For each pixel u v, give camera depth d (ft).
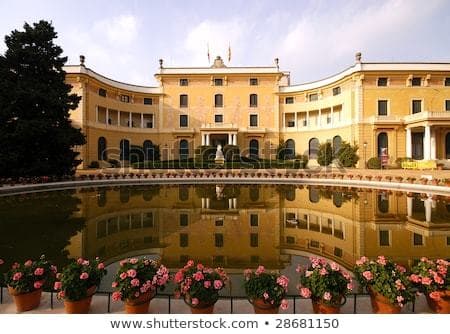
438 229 31.30
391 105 111.65
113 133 127.54
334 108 127.44
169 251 25.13
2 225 33.27
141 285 13.32
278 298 12.75
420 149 110.01
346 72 116.98
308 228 32.37
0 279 18.63
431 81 111.45
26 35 74.33
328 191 61.82
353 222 34.78
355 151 107.65
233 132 133.28
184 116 141.18
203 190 64.18
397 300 12.49
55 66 79.25
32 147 69.15
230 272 20.83
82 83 111.04
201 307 13.17
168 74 139.44
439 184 60.75
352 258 23.30
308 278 13.61
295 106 138.92
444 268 13.37
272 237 29.04
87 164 112.47
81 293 13.37
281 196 55.21
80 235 29.73
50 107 72.38
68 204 46.70
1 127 67.51
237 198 52.80
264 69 139.95
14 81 71.97
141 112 138.41
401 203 46.57
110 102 126.93
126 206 45.01
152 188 67.72
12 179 67.21
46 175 71.31
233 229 32.01
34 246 26.25
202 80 141.28
